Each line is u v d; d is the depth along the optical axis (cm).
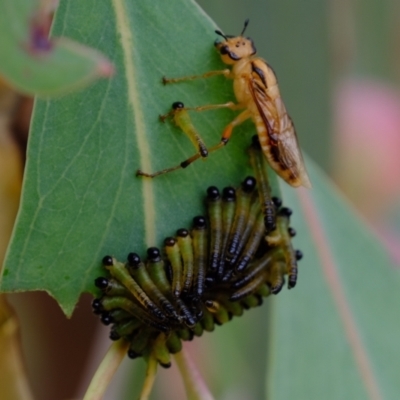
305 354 25
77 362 26
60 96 22
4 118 24
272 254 24
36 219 22
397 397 25
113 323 23
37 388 26
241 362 27
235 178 23
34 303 26
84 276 23
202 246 23
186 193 23
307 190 25
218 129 23
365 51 29
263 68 24
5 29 20
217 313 23
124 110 23
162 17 23
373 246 25
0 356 24
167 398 27
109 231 23
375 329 25
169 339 23
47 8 20
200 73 23
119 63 23
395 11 29
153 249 23
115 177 23
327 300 25
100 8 23
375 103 30
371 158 30
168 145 23
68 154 23
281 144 24
